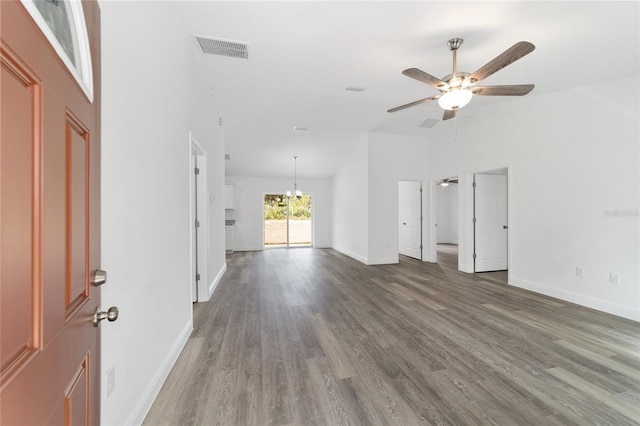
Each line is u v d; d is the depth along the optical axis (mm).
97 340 965
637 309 2756
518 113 3936
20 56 505
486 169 4520
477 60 2814
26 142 533
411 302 3365
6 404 462
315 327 2645
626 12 1999
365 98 4098
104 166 1142
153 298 1666
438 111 4770
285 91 4031
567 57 2592
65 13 815
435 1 1999
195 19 2230
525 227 3861
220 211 4590
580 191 3221
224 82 3623
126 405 1319
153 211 1685
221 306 3246
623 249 2863
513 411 1521
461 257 5133
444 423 1434
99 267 972
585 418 1470
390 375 1855
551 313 2969
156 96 1754
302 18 2217
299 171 7914
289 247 8641
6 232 476
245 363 2010
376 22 2256
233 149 6328
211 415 1498
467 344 2285
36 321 565
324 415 1495
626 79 2842
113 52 1231
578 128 3232
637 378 1815
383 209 5875
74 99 758
